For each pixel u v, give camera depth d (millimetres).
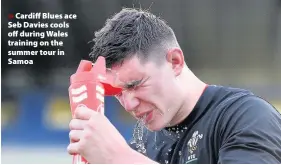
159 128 3291
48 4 10461
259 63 10930
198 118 3365
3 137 10102
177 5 10688
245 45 11016
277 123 2982
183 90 3346
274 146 2740
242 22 10992
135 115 3229
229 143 2830
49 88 10891
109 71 3121
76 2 10664
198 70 11055
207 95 3412
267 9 10852
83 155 2428
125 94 3158
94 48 3252
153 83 3152
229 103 3203
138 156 2457
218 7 10930
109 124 2482
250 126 2855
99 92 2453
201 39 10977
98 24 10570
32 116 10625
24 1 9930
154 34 3258
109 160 2410
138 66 3107
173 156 3500
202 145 3262
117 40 3139
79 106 2430
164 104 3225
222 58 11062
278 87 10773
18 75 10781
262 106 3061
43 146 10305
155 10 10367
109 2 10711
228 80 11031
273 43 10914
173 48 3326
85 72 2451
